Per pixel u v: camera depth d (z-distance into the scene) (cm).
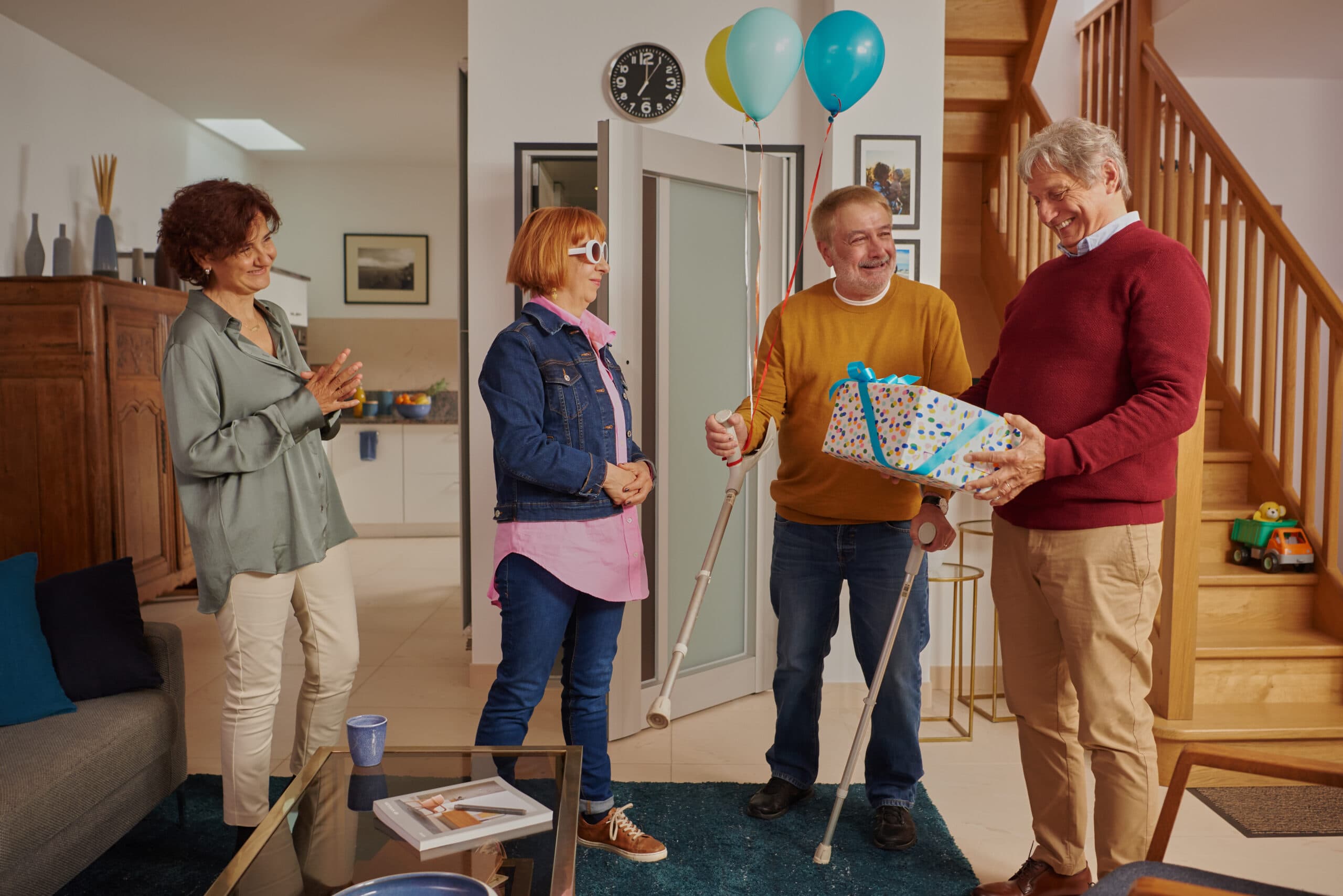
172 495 491
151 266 542
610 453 216
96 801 197
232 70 539
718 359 347
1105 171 182
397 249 786
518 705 207
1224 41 455
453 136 686
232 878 137
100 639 223
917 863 223
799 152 363
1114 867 187
